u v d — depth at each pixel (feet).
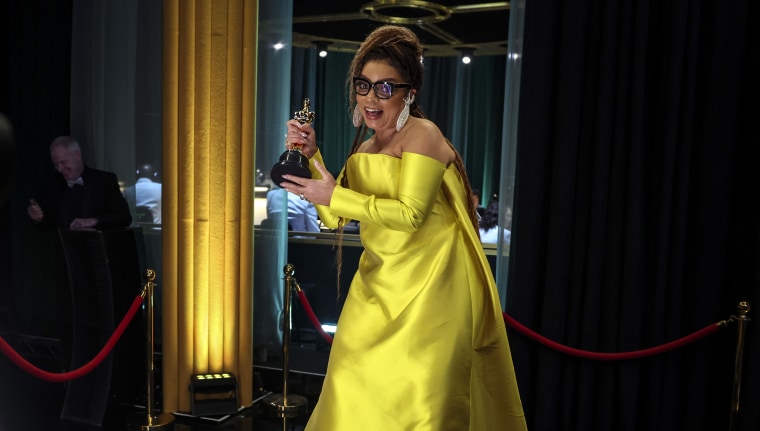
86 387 13.67
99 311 13.88
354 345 7.95
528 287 13.16
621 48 12.39
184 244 13.47
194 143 13.30
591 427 13.23
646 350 12.36
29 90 18.69
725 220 12.26
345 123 30.78
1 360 16.84
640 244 12.50
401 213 7.43
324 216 8.99
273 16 16.87
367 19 23.02
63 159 15.10
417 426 7.59
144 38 18.10
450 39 25.98
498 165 30.99
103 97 18.11
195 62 13.15
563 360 13.24
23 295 19.12
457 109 31.19
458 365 7.88
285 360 14.16
